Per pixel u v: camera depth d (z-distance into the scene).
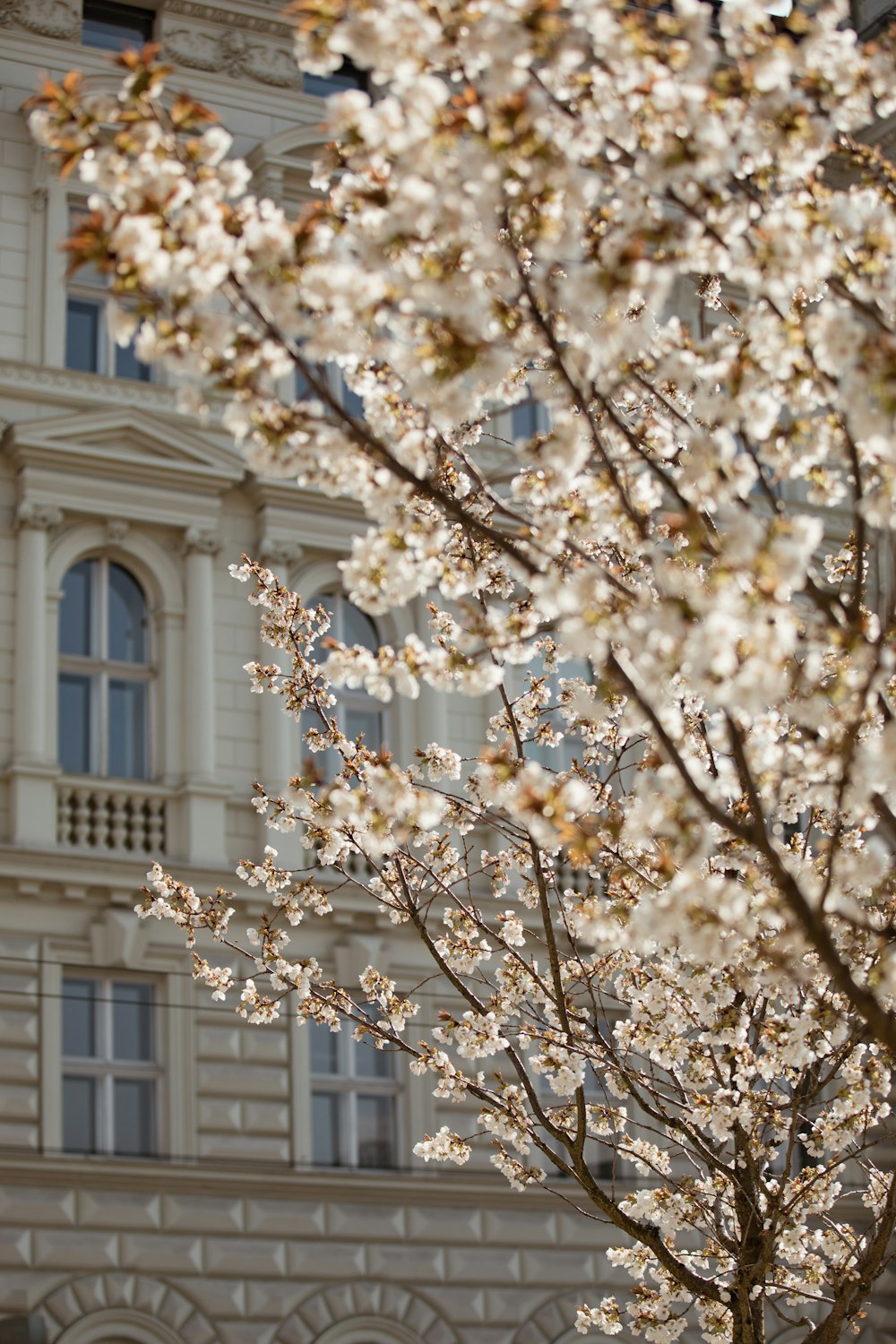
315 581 25.73
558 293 9.15
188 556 24.98
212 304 20.78
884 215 9.34
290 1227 23.23
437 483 11.13
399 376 10.23
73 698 24.30
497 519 23.47
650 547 9.05
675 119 9.18
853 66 9.82
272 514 25.45
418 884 13.27
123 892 23.33
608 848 12.23
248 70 27.28
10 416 24.55
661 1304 13.91
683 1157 24.83
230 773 24.61
